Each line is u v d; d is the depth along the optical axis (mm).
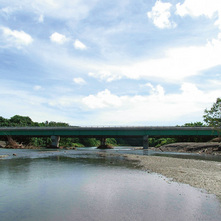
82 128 100812
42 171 25953
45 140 135750
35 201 14164
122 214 11914
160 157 47531
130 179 21234
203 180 20469
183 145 83750
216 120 64188
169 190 16953
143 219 11211
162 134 95000
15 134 103938
